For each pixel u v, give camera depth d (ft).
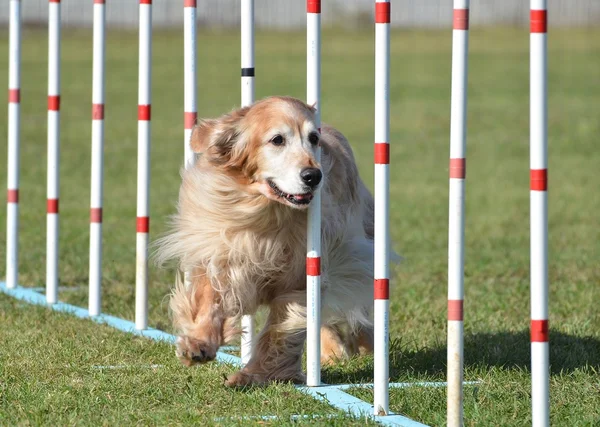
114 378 28.12
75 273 46.44
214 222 28.89
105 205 66.59
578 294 42.24
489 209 67.62
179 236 29.60
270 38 229.66
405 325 36.81
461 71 22.36
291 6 265.13
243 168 28.37
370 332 33.63
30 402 25.59
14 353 30.96
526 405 25.61
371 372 30.32
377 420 24.41
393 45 211.00
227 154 28.81
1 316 37.06
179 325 29.04
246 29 30.42
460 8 22.26
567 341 33.58
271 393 26.86
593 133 104.99
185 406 25.59
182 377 28.50
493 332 35.45
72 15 241.76
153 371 29.17
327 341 33.01
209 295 28.96
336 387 27.96
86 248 52.24
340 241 30.01
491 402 25.89
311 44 28.27
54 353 30.96
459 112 22.38
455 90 22.39
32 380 27.81
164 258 30.66
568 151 95.45
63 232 56.54
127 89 143.13
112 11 247.91
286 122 27.63
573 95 134.00
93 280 37.52
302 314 28.66
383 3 24.58
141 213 35.32
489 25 258.57
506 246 54.90
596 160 90.07
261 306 30.63
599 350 32.45
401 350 32.73
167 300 40.60
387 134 24.76
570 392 27.14
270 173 27.63
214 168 28.94
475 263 49.93
